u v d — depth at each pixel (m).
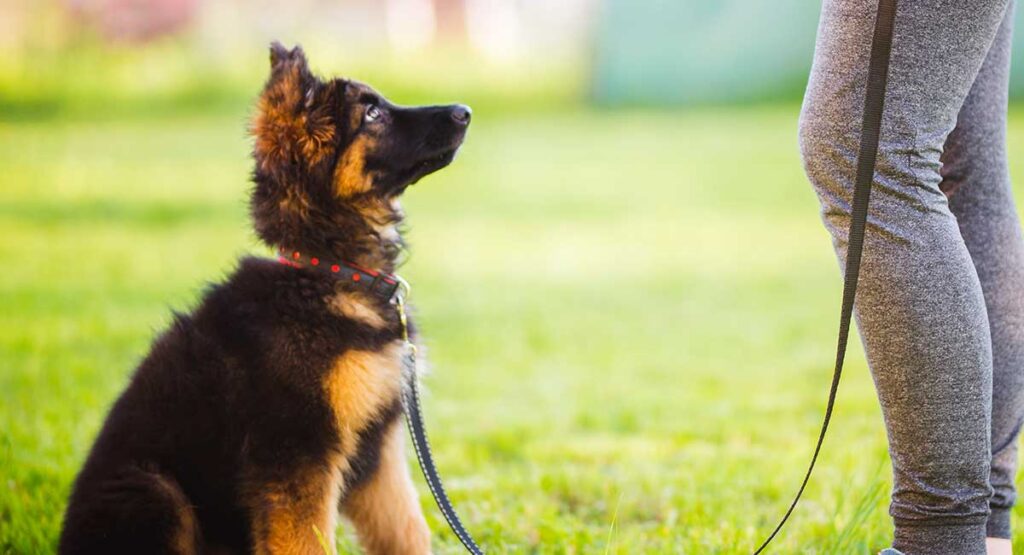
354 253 3.24
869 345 2.43
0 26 21.23
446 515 2.88
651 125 20.69
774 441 4.78
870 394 5.59
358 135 3.26
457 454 4.63
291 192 3.19
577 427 5.28
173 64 22.14
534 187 14.84
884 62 2.28
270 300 3.01
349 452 3.01
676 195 14.12
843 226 2.43
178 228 11.59
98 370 5.84
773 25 22.22
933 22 2.28
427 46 22.23
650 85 22.84
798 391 5.80
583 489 4.09
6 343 6.51
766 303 8.37
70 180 14.77
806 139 2.46
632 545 3.39
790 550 3.23
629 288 9.04
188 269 9.34
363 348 3.01
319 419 2.91
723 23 22.41
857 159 2.36
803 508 3.68
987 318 2.46
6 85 21.44
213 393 2.93
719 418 5.25
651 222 12.38
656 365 6.57
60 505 3.70
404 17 22.03
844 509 3.56
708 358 6.72
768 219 12.38
